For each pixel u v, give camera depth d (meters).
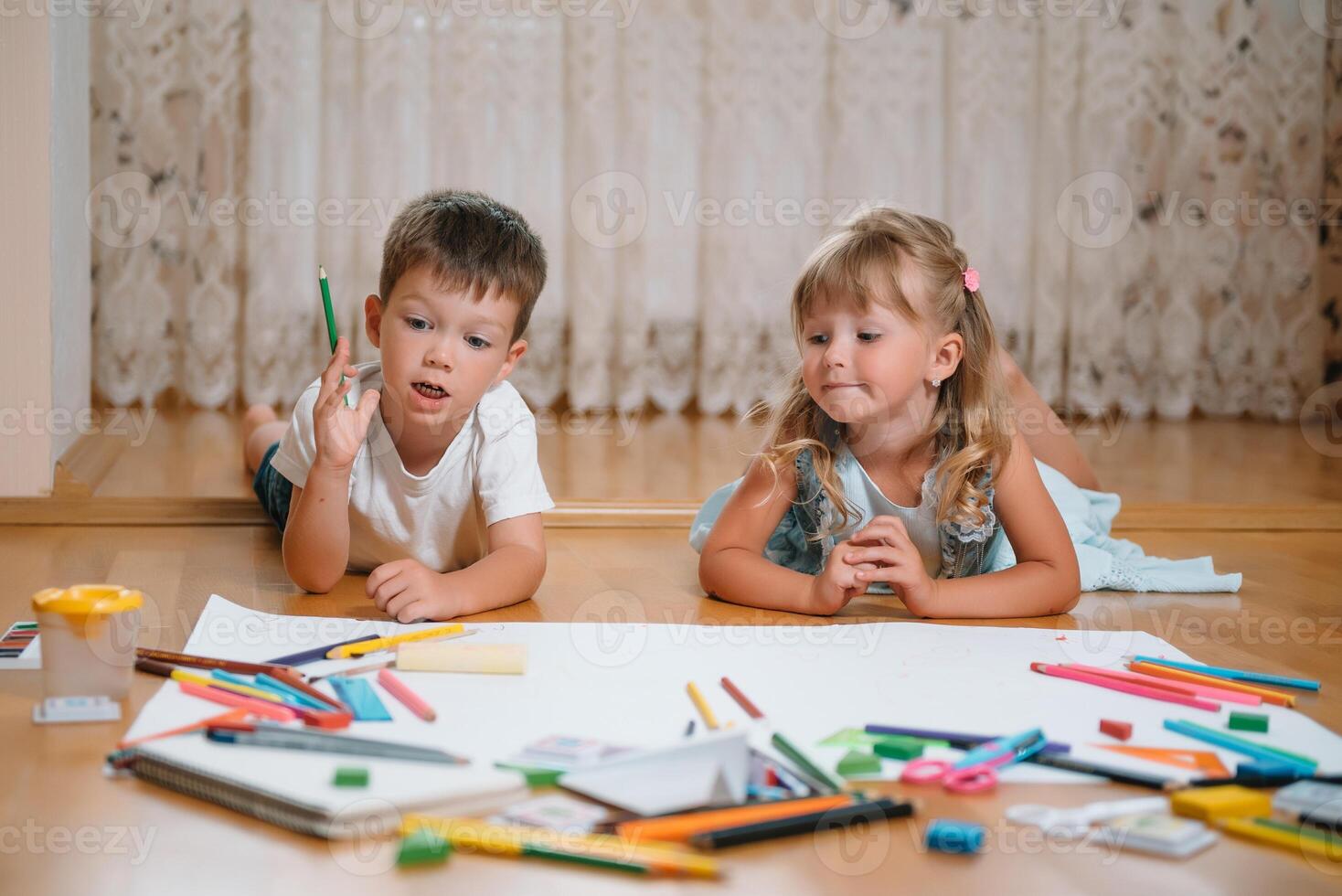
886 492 1.21
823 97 3.05
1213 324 3.18
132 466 1.92
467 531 1.22
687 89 3.01
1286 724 0.82
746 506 1.21
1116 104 3.09
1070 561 1.18
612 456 2.27
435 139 2.90
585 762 0.70
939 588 1.12
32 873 0.58
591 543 1.52
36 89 1.50
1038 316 3.13
